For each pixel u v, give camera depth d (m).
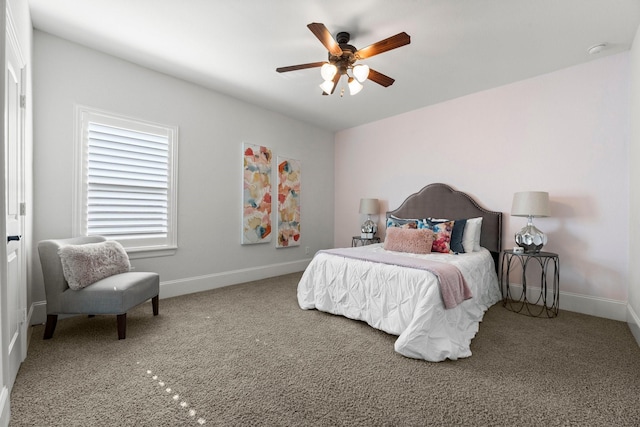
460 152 4.05
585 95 3.12
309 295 3.15
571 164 3.21
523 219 3.53
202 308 3.14
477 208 3.84
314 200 5.39
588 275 3.11
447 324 2.29
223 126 4.04
